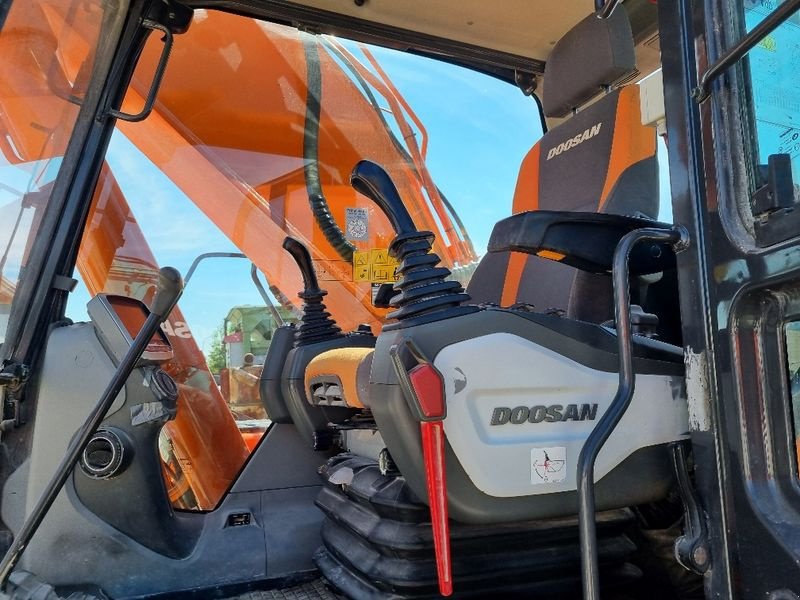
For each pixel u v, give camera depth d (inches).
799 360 39.1
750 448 39.5
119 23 69.3
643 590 61.7
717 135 41.8
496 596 52.3
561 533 53.5
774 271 37.1
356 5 90.5
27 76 63.8
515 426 45.2
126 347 64.0
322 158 96.7
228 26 92.9
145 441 65.7
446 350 44.0
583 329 48.6
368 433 69.3
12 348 63.3
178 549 66.4
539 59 105.3
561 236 52.2
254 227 88.2
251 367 82.9
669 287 64.9
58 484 51.3
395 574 51.0
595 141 85.6
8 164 63.2
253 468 75.1
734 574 39.8
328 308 92.9
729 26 42.5
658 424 48.7
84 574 62.1
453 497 43.7
